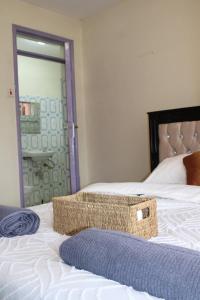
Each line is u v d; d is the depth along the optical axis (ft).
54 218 4.77
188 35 9.50
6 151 10.43
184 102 9.68
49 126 14.67
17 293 2.80
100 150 12.35
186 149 9.08
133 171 11.20
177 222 4.95
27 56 12.77
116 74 11.56
